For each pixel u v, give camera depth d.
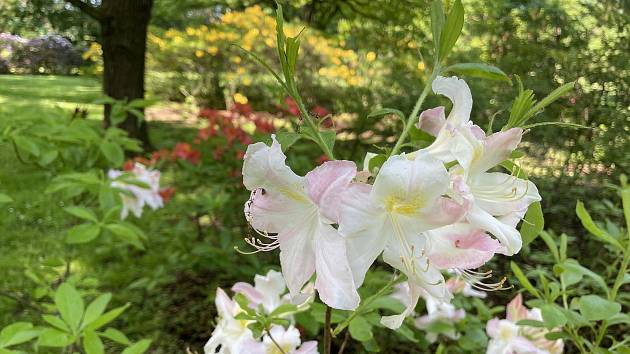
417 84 5.86
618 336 3.30
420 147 1.15
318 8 9.58
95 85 14.38
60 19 13.12
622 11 5.45
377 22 8.05
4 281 3.80
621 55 4.96
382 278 2.76
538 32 5.61
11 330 1.66
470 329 2.53
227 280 4.11
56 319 1.65
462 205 0.95
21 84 14.67
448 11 1.19
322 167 0.96
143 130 7.21
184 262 3.89
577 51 5.13
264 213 1.02
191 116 10.27
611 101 4.93
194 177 4.58
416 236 0.98
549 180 4.73
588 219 1.64
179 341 3.52
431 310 2.45
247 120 4.93
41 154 2.83
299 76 7.18
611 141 4.75
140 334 3.57
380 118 5.57
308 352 1.46
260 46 9.13
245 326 1.57
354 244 0.95
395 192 0.94
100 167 3.29
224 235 3.70
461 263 1.01
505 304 3.61
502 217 1.09
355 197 0.94
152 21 11.65
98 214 3.91
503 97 5.05
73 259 4.07
